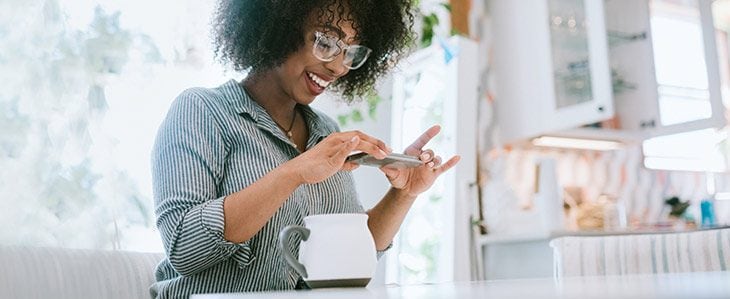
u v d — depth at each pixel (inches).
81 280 59.9
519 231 118.7
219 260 44.9
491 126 156.6
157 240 93.0
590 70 136.7
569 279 40.7
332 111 116.2
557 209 118.5
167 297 49.4
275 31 53.9
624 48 168.9
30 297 56.3
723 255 62.0
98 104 89.5
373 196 119.9
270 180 43.4
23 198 82.4
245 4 57.3
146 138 93.4
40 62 85.4
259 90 56.4
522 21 153.9
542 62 148.3
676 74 164.6
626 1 169.6
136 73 93.6
